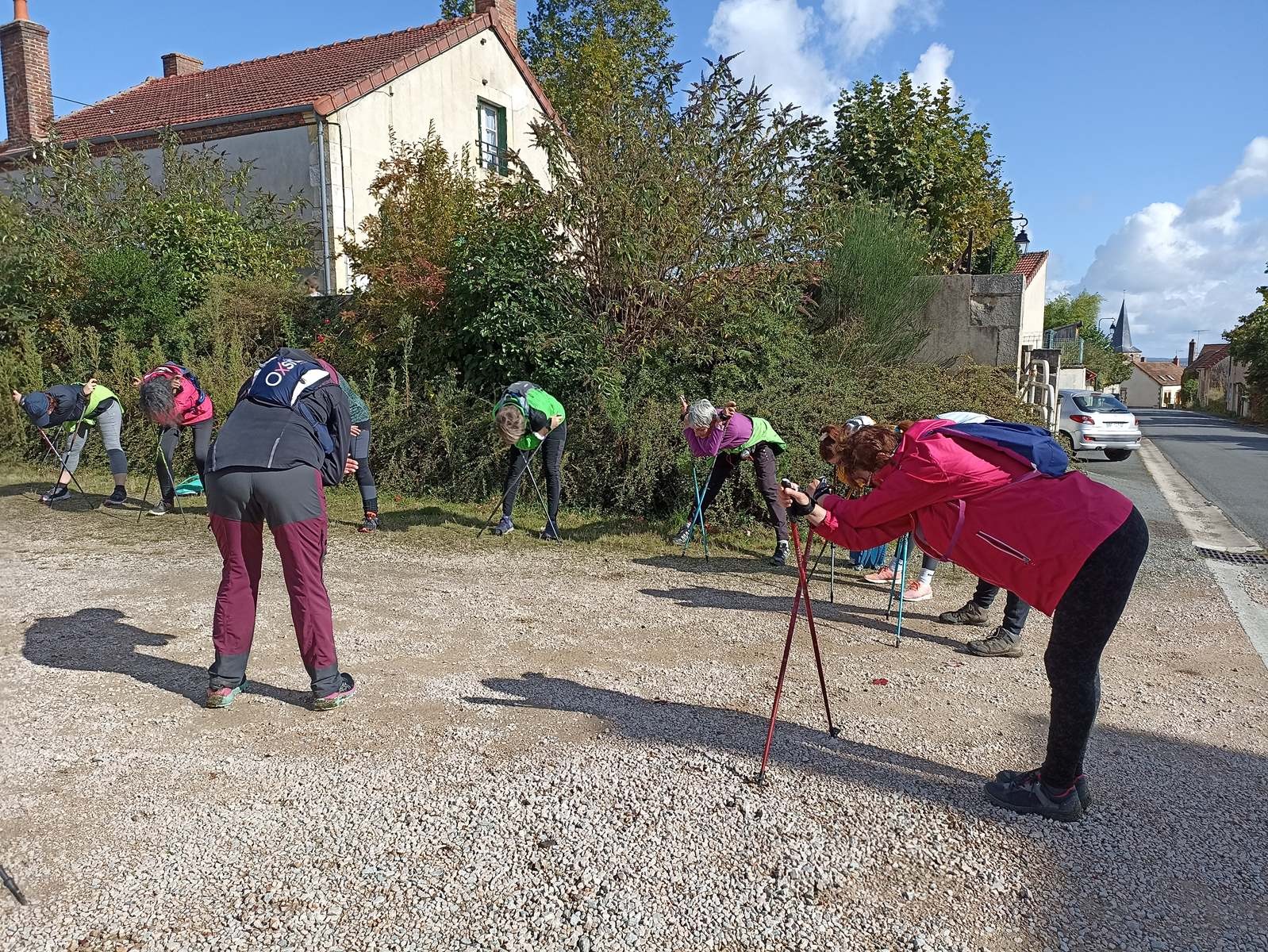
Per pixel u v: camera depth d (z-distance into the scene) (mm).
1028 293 18750
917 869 2766
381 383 10148
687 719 3869
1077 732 2979
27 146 16156
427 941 2391
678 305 9125
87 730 3635
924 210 14992
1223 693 4387
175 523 8055
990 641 4879
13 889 2543
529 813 3035
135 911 2486
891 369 9695
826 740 3674
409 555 7059
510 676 4352
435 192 10789
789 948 2395
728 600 5926
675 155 8945
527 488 9016
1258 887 2727
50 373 11625
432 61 15734
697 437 6973
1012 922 2525
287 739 3582
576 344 8891
